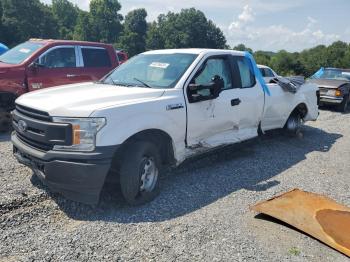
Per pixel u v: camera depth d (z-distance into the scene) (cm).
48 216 421
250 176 600
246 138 653
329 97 1401
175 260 354
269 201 477
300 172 639
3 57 902
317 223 434
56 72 874
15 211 423
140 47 8525
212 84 530
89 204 451
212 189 532
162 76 536
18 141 465
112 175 464
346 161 726
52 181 416
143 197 465
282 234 416
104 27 8794
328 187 573
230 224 430
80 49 930
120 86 528
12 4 6269
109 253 358
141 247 371
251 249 382
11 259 338
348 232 420
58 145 414
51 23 7006
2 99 810
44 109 426
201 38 8619
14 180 507
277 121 775
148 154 466
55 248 359
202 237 398
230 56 627
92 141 410
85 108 418
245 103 632
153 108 467
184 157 528
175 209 460
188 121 518
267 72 1534
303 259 373
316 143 863
